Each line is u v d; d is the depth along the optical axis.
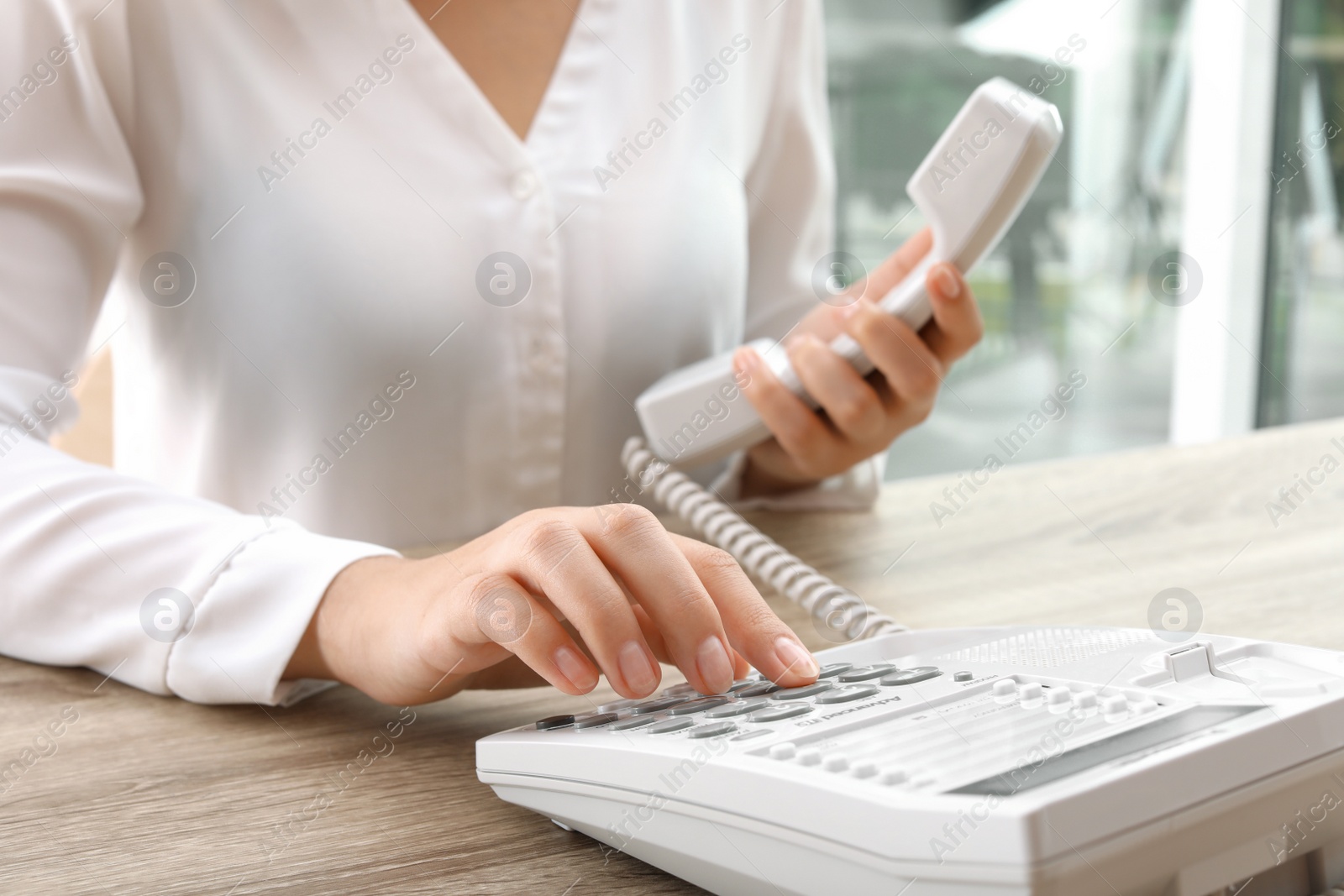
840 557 0.77
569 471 0.93
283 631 0.52
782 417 0.81
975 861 0.28
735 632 0.46
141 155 0.84
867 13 2.46
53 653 0.58
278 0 0.83
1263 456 1.04
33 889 0.36
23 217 0.74
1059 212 2.70
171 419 0.91
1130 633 0.44
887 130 2.49
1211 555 0.74
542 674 0.44
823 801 0.30
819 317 0.88
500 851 0.39
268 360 0.86
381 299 0.84
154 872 0.37
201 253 0.85
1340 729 0.33
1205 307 2.74
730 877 0.34
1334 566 0.70
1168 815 0.29
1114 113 2.65
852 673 0.44
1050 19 2.55
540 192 0.87
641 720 0.40
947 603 0.65
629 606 0.43
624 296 0.92
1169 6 2.62
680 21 0.96
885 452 0.93
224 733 0.50
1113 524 0.84
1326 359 2.74
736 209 1.00
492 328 0.87
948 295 0.75
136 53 0.82
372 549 0.56
